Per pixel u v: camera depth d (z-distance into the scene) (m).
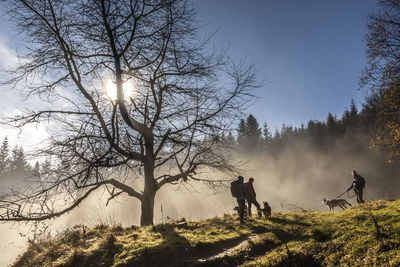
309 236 4.82
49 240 6.96
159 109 9.95
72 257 5.20
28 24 7.92
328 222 5.25
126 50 8.85
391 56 18.67
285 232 6.10
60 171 7.77
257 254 5.04
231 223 8.00
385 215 4.59
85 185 7.96
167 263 5.05
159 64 9.29
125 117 8.02
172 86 9.81
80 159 7.95
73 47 8.78
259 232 6.59
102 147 8.41
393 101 18.80
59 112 8.78
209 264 4.78
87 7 7.86
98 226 7.70
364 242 3.71
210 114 9.55
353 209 6.42
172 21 8.43
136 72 9.22
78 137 8.12
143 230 7.18
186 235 6.43
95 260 5.16
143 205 9.15
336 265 3.51
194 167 9.59
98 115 8.52
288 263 4.01
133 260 4.96
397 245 3.30
